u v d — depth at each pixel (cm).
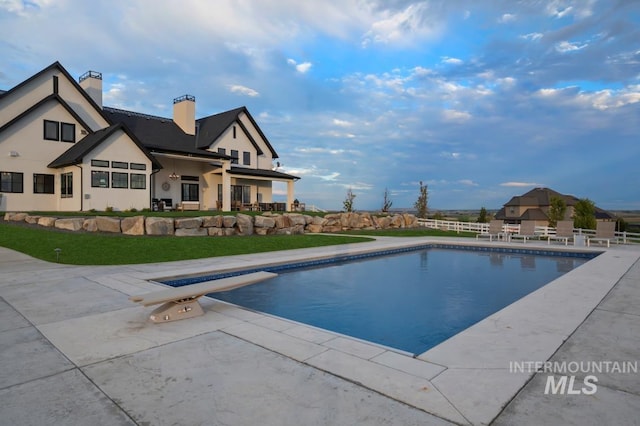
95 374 365
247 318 564
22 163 2197
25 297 689
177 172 2811
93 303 646
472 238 2164
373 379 352
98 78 2745
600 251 1494
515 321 547
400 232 2597
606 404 304
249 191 3316
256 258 1238
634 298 690
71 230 1581
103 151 2175
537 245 1730
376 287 1002
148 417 287
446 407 299
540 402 307
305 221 2238
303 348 436
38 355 414
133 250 1280
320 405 304
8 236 1474
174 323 534
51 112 2306
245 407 301
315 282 1055
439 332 657
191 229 1673
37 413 292
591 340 465
